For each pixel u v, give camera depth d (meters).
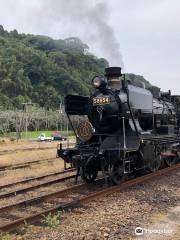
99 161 11.83
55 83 112.25
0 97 96.31
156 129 15.48
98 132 12.94
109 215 8.45
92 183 12.61
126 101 12.48
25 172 15.91
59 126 79.06
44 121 79.88
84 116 14.01
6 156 23.16
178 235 7.18
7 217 8.48
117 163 11.92
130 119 12.62
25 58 120.50
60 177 14.33
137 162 13.01
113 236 7.05
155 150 14.26
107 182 12.02
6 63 112.75
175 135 16.88
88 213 8.62
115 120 12.43
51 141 50.81
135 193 10.80
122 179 12.20
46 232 7.27
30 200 9.59
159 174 13.98
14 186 12.45
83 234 7.12
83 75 111.88
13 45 134.38
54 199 10.18
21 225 7.59
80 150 12.14
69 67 116.25
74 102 13.22
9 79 105.50
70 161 12.41
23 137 63.47
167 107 17.16
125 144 12.00
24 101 99.38
